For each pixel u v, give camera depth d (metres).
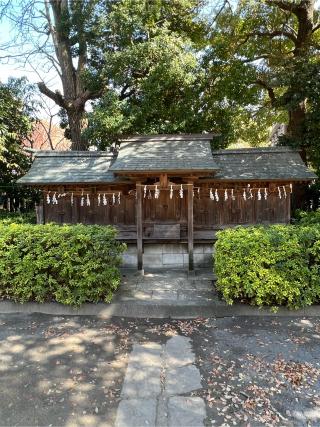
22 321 4.65
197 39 11.10
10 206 10.41
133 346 3.91
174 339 4.09
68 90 11.53
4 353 3.76
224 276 4.85
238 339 4.07
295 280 4.66
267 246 4.71
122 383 3.18
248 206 7.57
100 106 9.30
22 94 11.12
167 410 2.80
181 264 7.62
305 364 3.49
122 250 5.43
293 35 10.70
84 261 4.92
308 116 8.69
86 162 8.10
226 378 3.25
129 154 7.14
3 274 4.96
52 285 4.98
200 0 10.34
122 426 2.62
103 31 9.55
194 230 7.59
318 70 8.34
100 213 7.68
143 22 9.33
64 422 2.68
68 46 11.55
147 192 7.54
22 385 3.17
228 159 8.02
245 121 12.80
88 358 3.64
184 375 3.30
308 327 4.38
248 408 2.83
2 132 9.61
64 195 7.60
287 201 7.51
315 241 4.80
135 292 5.59
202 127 10.18
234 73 10.02
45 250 5.01
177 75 8.97
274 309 4.69
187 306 4.88
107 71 9.50
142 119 9.38
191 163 6.62
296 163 7.70
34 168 7.84
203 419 2.69
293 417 2.72
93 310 4.93
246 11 10.37
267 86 10.52
